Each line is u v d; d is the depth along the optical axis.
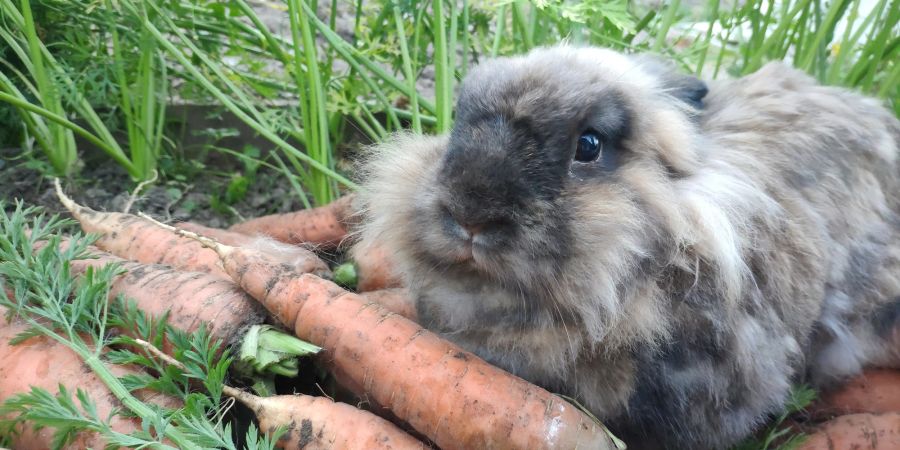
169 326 0.27
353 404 0.30
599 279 0.25
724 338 0.26
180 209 0.46
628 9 0.52
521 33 0.47
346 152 0.51
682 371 0.26
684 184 0.27
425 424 0.26
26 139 0.47
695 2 0.62
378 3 0.49
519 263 0.24
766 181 0.28
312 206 0.48
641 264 0.26
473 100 0.26
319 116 0.43
